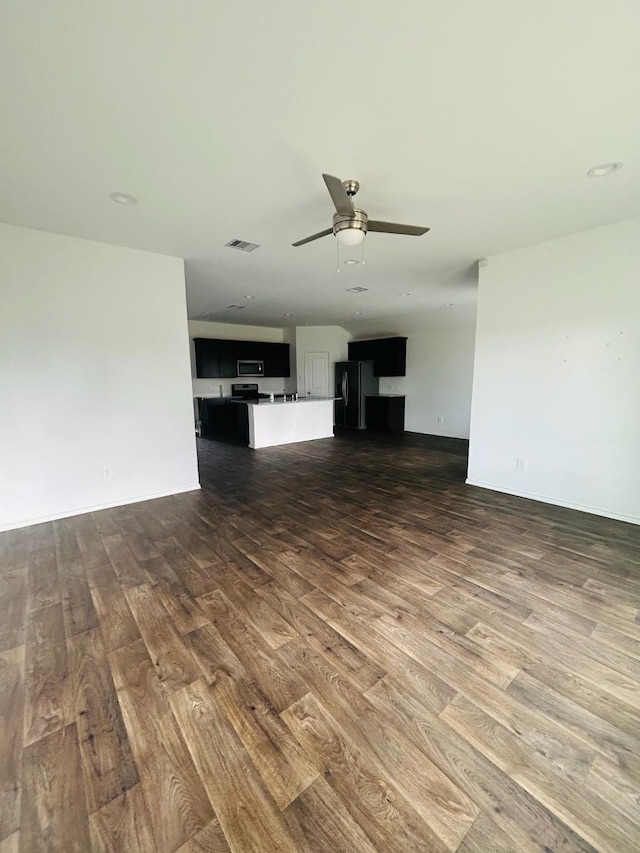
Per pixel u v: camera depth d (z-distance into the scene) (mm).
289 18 1219
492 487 4008
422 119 1714
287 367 9391
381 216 2770
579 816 1058
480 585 2215
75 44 1298
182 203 2547
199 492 4031
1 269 2902
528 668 1594
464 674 1564
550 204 2596
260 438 6520
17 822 1054
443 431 7637
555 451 3473
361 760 1220
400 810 1078
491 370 3848
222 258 3771
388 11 1199
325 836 1018
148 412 3727
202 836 1021
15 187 2307
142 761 1222
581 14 1212
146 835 1023
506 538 2838
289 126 1759
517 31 1271
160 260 3658
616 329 3006
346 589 2186
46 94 1524
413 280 4641
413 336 8008
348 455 5867
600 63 1395
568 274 3217
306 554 2625
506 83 1491
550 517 3229
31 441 3135
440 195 2459
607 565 2432
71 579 2330
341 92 1539
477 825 1040
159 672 1592
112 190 2357
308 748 1261
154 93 1530
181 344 3875
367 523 3158
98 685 1526
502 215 2779
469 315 6707
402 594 2131
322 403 7336
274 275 4398
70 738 1300
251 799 1109
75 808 1088
